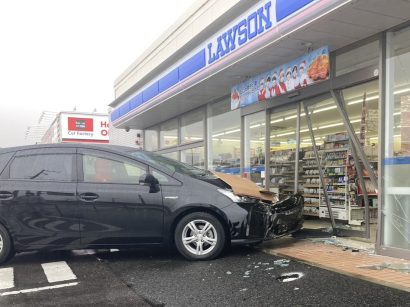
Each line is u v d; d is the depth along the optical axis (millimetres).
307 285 4527
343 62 6938
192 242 5770
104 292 4520
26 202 5809
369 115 6945
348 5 5188
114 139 21828
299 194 6941
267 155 8992
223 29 7781
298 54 7176
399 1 5113
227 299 4160
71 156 6070
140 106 12633
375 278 4598
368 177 7293
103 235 5766
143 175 5836
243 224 5668
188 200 5719
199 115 12078
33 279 5094
